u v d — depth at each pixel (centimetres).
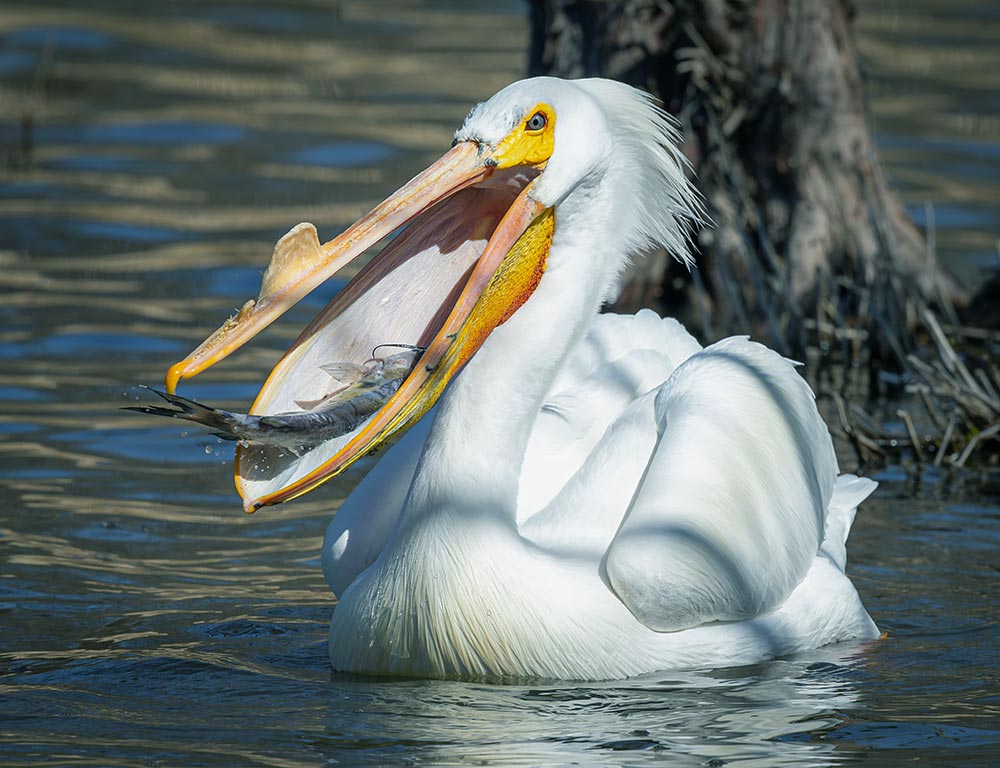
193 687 917
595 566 953
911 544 1212
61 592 1084
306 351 929
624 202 984
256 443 850
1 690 909
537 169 943
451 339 901
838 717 870
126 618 1040
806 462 1052
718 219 1830
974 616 1062
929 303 1838
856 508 1202
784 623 998
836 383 1669
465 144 936
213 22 3528
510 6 3884
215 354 864
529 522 995
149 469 1349
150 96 2848
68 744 823
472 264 975
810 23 1836
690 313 1852
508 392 940
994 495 1338
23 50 3128
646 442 1021
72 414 1460
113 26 3394
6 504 1250
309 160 2439
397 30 3538
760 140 1844
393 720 860
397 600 928
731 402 1026
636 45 1831
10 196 2200
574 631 923
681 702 894
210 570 1141
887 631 1040
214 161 2425
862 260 1834
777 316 1816
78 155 2438
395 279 956
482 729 845
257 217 2127
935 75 3148
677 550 930
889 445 1469
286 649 992
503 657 925
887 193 1917
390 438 887
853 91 1870
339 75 3072
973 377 1656
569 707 883
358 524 1016
